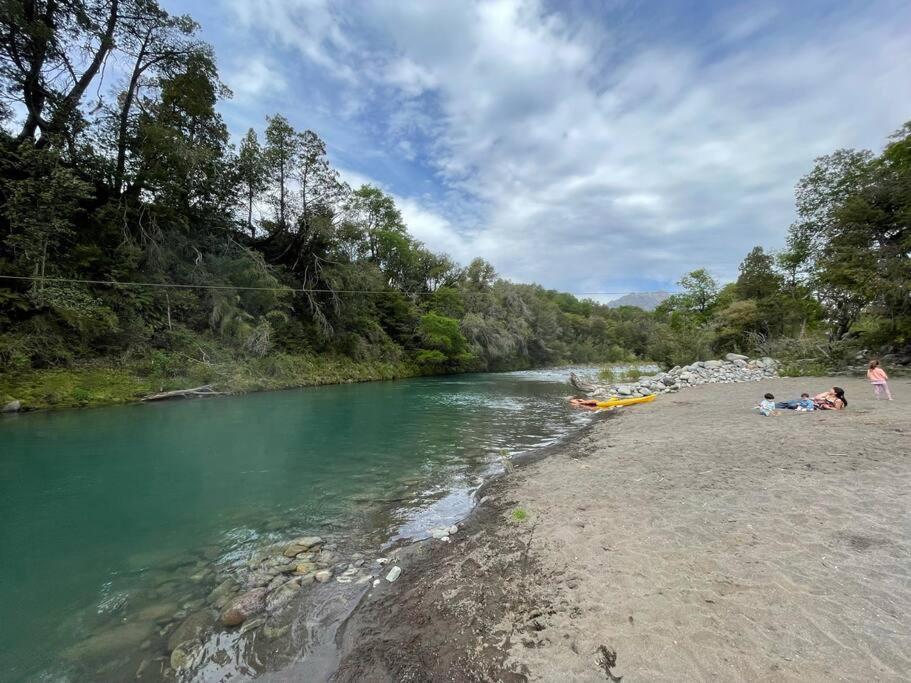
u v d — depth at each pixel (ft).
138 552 16.43
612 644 9.00
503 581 12.57
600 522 15.80
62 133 60.95
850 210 64.23
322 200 97.91
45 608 12.76
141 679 9.73
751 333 96.89
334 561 15.47
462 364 136.56
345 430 39.78
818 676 7.31
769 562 11.56
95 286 58.85
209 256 78.64
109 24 68.13
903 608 9.09
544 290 304.09
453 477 25.81
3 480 24.61
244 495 22.68
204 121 83.51
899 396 40.88
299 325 92.73
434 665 9.29
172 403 54.60
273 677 9.57
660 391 64.03
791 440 25.59
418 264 150.41
